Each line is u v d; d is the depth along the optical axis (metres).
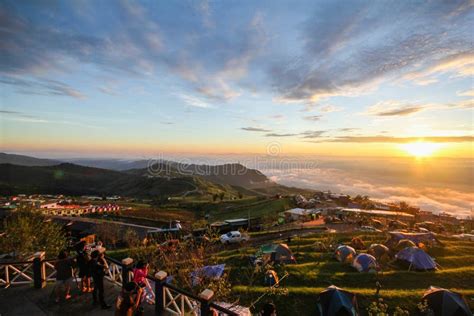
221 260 28.81
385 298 19.64
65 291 10.27
